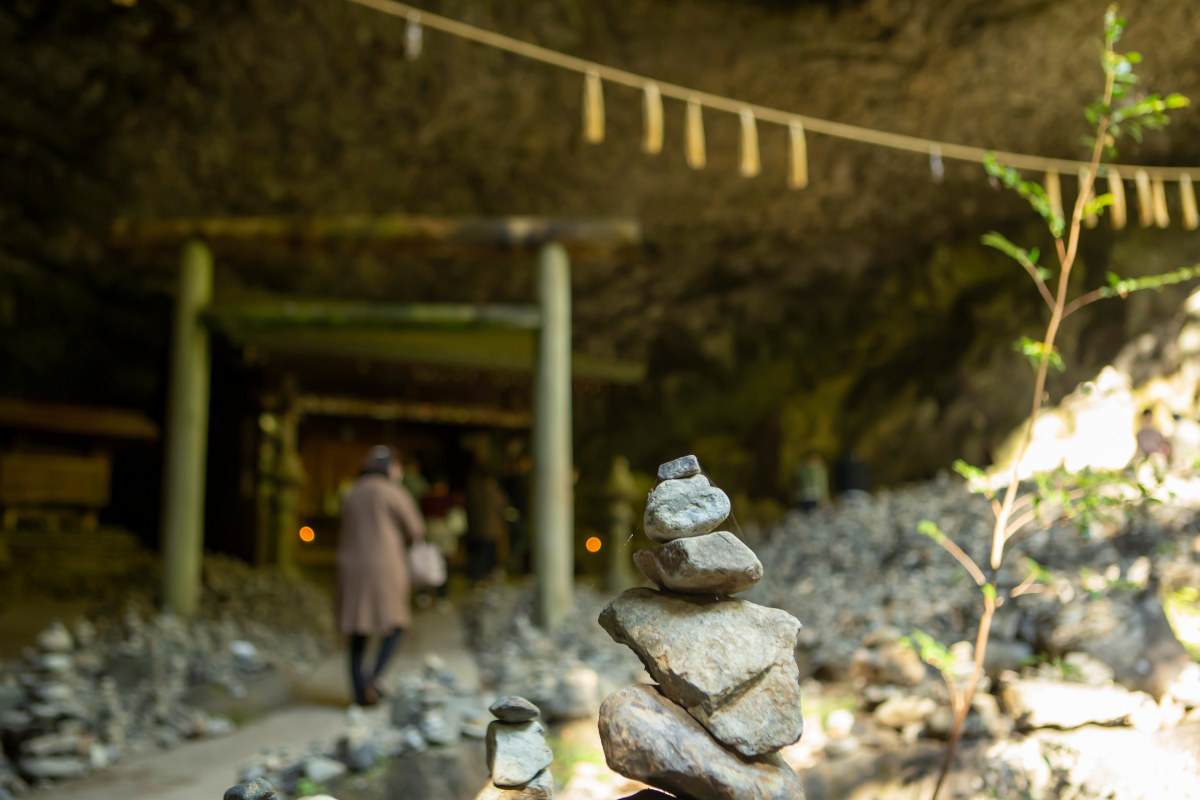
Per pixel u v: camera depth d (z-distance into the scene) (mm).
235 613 8805
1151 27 12320
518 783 2041
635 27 13055
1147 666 3678
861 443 19484
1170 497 2809
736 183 17172
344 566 5617
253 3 11930
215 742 4766
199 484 8445
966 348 18844
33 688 4605
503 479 14133
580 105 14570
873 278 20922
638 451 21844
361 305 8562
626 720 1731
